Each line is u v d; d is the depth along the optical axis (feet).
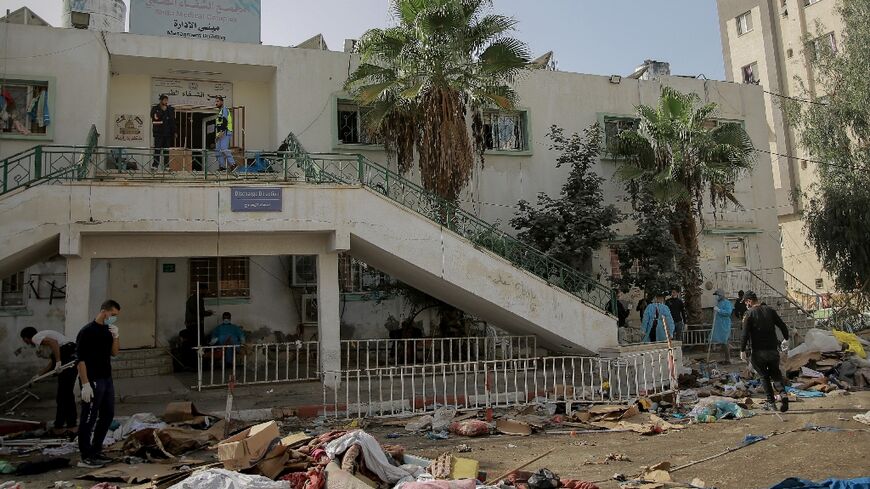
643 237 54.60
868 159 65.16
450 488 16.78
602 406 33.35
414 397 33.45
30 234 33.53
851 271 67.00
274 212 37.52
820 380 39.34
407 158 48.34
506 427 29.32
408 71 44.91
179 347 50.42
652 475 21.01
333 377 39.47
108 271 50.01
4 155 45.55
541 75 60.49
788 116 71.92
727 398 33.47
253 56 51.80
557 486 19.51
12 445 26.91
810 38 75.15
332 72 53.93
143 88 52.70
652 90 64.59
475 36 45.34
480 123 49.57
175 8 52.60
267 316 53.47
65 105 47.01
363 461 19.58
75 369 29.66
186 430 27.02
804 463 22.27
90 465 23.57
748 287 66.33
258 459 19.86
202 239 38.93
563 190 56.54
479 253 40.57
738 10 120.16
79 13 54.70
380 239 39.06
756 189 68.85
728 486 19.90
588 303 42.34
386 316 55.62
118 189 35.14
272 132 53.88
